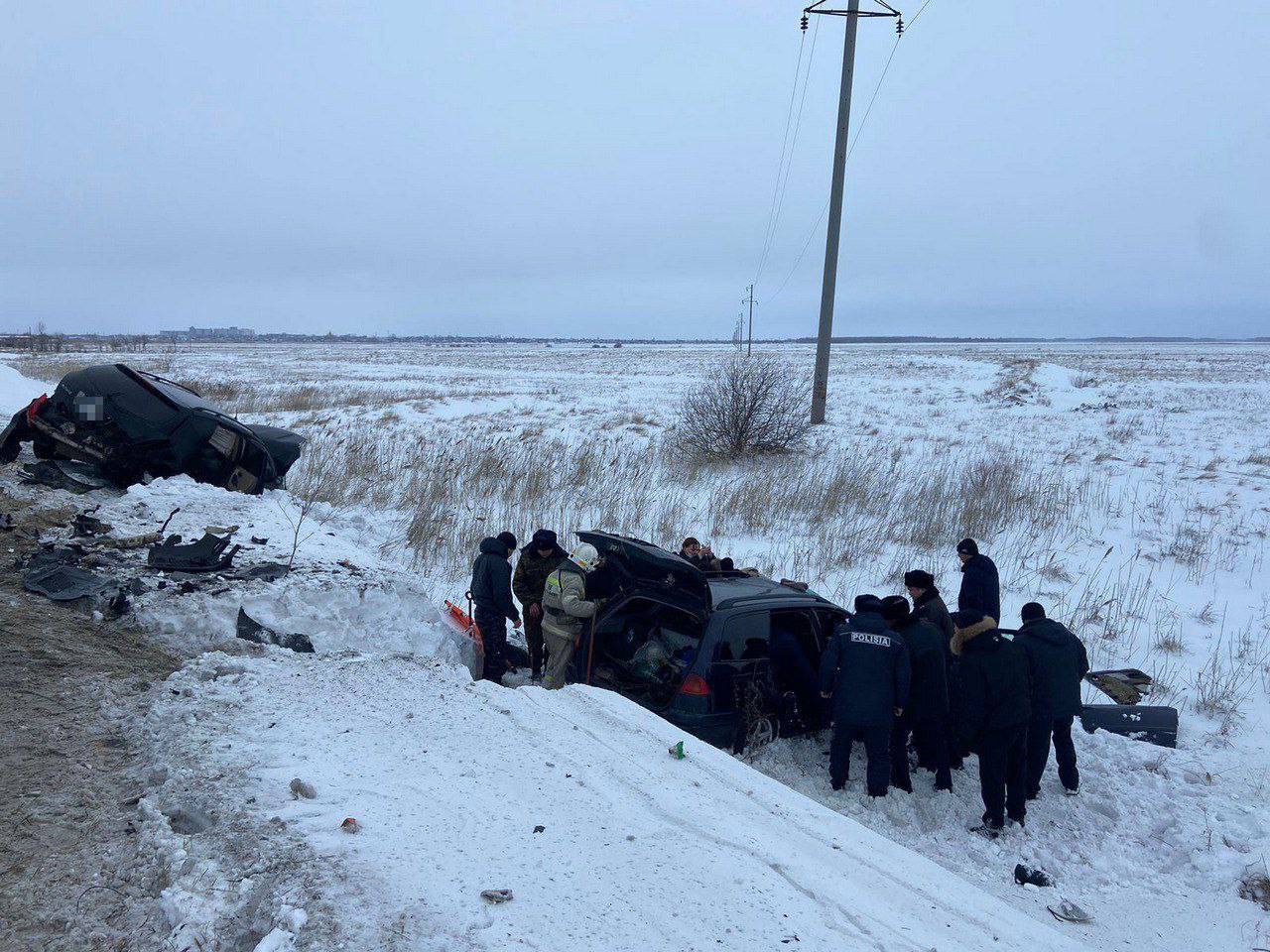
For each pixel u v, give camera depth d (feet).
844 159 74.90
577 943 10.89
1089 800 21.75
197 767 14.46
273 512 36.24
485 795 14.83
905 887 13.73
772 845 14.24
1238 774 23.76
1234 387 125.90
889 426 84.69
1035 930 13.07
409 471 55.42
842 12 70.38
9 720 15.90
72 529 29.22
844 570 38.93
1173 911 17.93
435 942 10.41
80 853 12.23
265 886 11.18
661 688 22.35
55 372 130.00
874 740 20.40
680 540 42.01
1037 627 21.80
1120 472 60.13
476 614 25.29
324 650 23.06
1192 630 33.76
